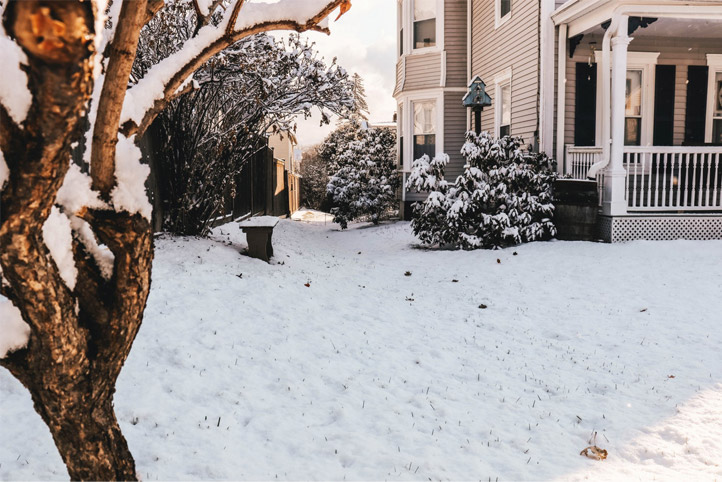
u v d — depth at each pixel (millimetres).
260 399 4875
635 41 13727
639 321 7473
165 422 4305
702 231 11562
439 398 5148
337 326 7066
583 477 3842
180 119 9914
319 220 26156
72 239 1952
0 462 3596
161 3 2055
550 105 13578
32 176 1469
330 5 2020
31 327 1844
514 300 8719
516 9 15242
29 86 1328
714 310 7672
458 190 13219
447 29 19219
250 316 6996
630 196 13102
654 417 4824
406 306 8367
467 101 14125
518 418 4812
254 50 9664
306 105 11258
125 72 1645
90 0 1288
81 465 2146
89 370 2039
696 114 14117
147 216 1948
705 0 10812
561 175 13148
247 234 10062
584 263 10242
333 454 4062
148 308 6680
